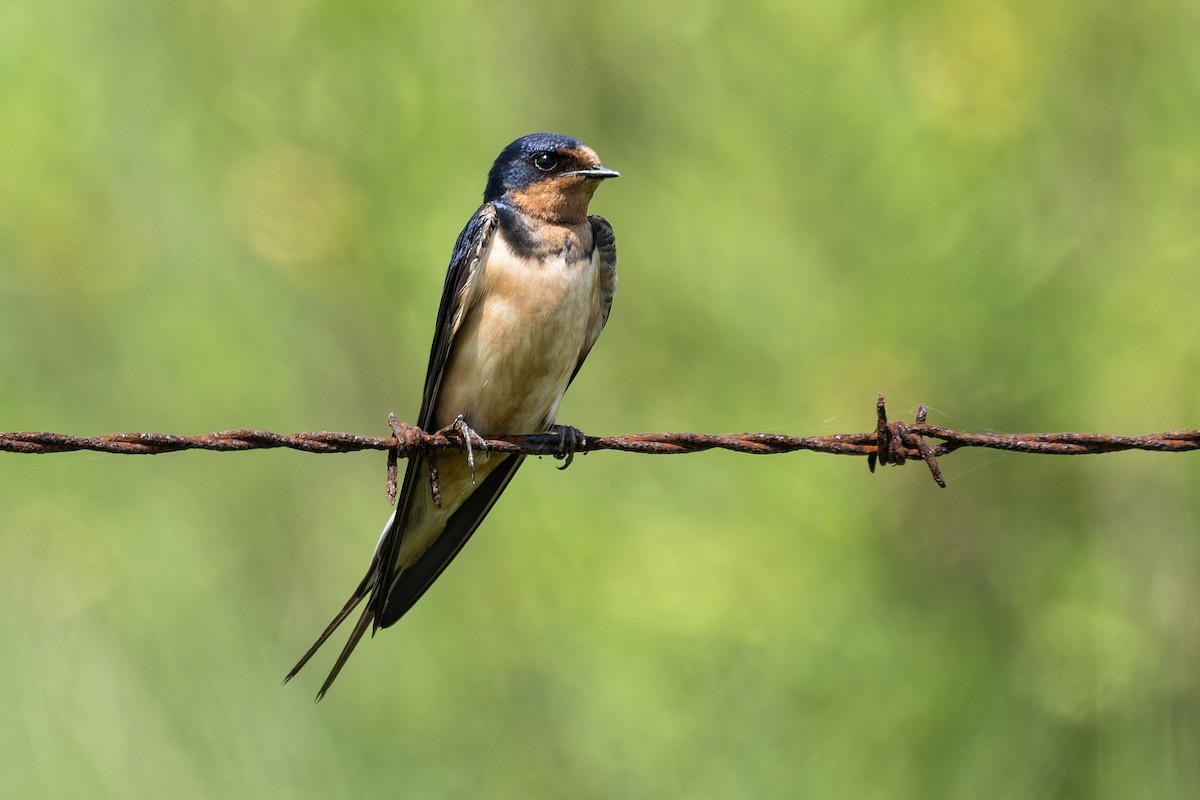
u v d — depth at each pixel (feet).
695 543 38.63
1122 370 38.88
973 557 39.32
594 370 40.93
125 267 43.47
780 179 40.57
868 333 39.14
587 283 27.27
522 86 43.09
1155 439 22.15
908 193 39.52
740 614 38.11
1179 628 38.91
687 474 40.01
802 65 40.81
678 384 40.68
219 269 42.98
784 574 38.37
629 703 39.22
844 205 40.09
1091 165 40.27
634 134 42.55
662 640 38.47
